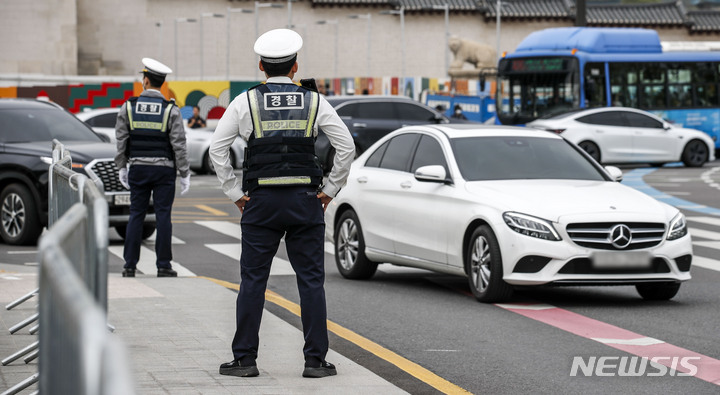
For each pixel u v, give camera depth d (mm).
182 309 18453
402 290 22969
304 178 13312
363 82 120188
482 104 102000
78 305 4602
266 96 13305
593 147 65875
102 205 8406
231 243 31859
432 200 22391
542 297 22062
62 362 5543
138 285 21359
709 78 74500
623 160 66688
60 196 14453
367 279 24750
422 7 144625
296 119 13305
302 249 13516
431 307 20594
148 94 22828
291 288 23281
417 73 148250
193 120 84688
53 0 133375
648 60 72375
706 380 14477
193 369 13680
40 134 32469
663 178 60594
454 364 15469
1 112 32562
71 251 7371
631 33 72812
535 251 20156
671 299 21781
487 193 21312
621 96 71625
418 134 24141
